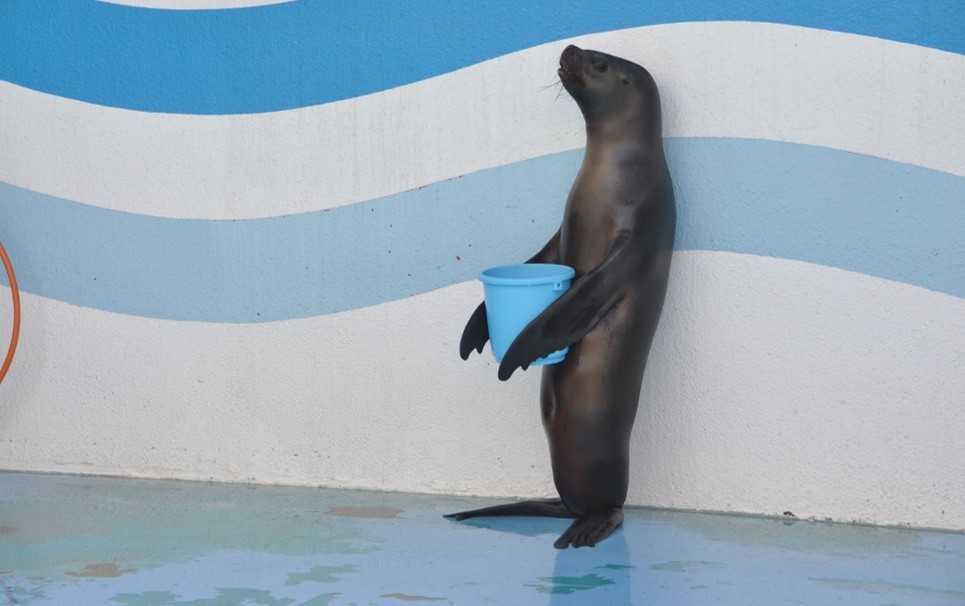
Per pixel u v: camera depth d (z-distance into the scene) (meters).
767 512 11.09
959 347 10.47
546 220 11.40
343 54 11.69
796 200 10.70
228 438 12.45
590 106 10.38
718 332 11.01
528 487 11.69
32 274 12.75
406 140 11.62
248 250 12.16
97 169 12.45
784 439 10.96
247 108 11.98
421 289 11.76
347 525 10.95
